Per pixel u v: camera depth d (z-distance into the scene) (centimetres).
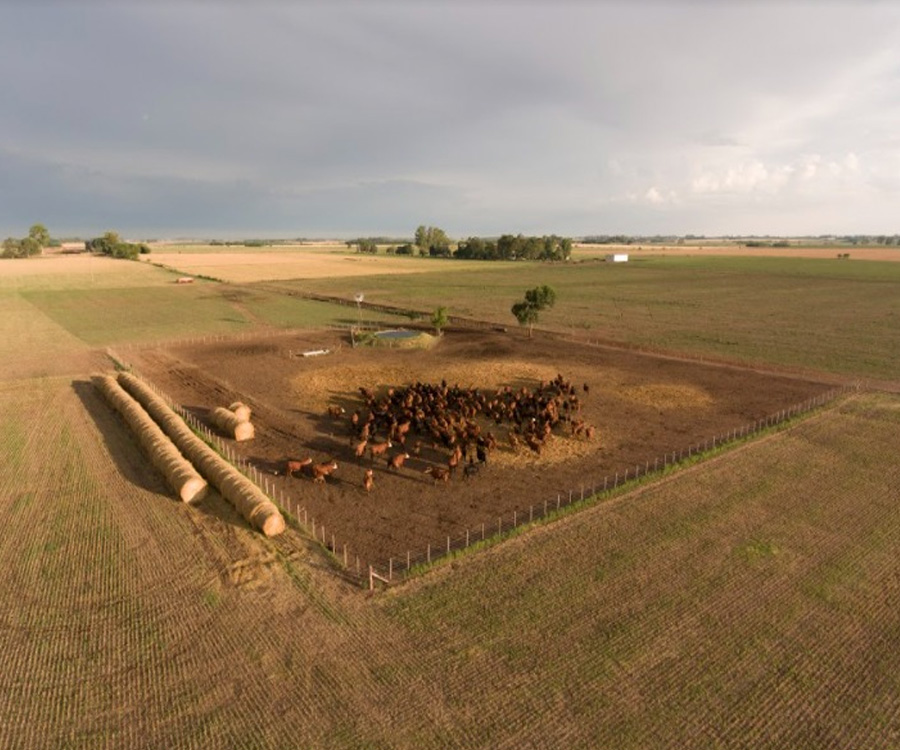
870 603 1981
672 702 1568
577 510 2625
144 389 4188
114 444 3394
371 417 3659
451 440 3341
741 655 1742
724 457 3216
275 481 2967
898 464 3111
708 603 1977
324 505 2705
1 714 1534
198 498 2702
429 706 1548
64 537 2383
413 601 1989
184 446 3172
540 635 1819
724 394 4488
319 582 2100
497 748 1421
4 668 1692
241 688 1612
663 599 1997
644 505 2666
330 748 1420
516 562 2222
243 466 3138
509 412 3884
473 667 1686
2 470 3028
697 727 1490
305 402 4347
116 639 1809
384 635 1822
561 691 1600
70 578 2111
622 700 1573
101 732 1477
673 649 1764
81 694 1599
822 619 1902
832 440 3472
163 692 1603
